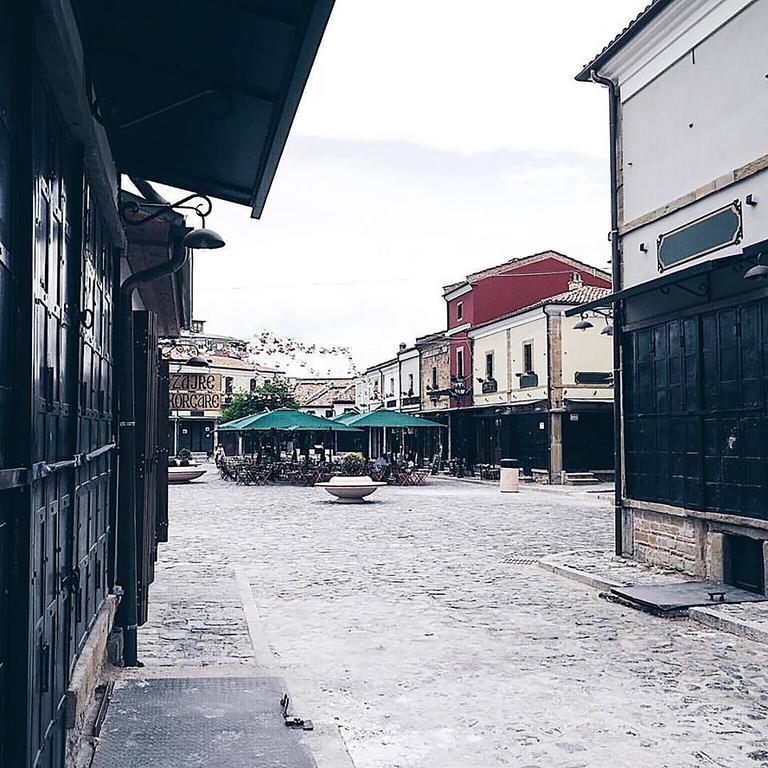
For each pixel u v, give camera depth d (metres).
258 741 5.04
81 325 4.17
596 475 32.66
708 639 8.47
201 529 17.89
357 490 24.72
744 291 10.13
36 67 3.09
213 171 6.24
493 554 14.41
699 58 11.17
